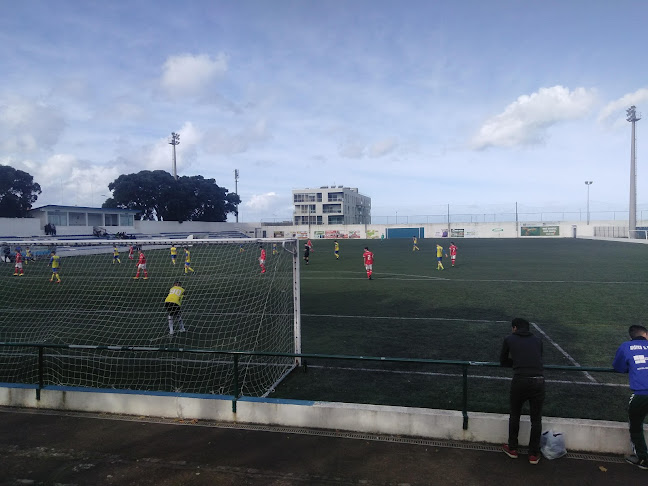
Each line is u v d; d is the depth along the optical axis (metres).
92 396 6.46
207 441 5.55
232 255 27.31
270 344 10.49
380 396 7.20
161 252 32.03
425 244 54.97
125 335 11.59
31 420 6.20
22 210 51.88
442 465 4.94
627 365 5.00
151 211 67.75
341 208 94.75
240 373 8.39
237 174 86.44
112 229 52.09
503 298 16.28
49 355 9.52
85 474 4.83
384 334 11.23
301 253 42.12
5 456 5.23
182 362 9.11
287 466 4.94
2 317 13.86
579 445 5.22
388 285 20.08
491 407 6.71
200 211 74.44
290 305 15.26
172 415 6.26
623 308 14.20
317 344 10.39
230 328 12.16
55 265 22.34
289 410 5.93
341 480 4.66
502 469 4.84
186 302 16.12
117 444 5.49
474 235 70.44
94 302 16.38
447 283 20.55
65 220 48.22
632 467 4.88
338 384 7.78
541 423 4.94
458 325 12.09
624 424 5.22
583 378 7.95
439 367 8.66
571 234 65.75
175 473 4.83
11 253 23.33
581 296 16.52
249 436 5.67
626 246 43.66
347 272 25.83
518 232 68.19
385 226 74.56
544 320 12.62
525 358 4.99
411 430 5.61
